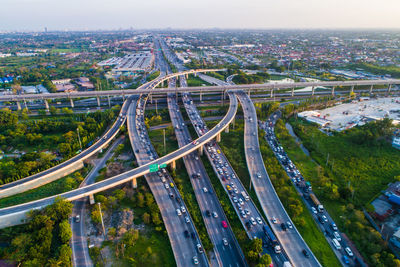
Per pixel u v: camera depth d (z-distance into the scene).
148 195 198.62
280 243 161.25
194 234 168.00
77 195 186.12
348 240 168.75
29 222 167.12
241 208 189.25
